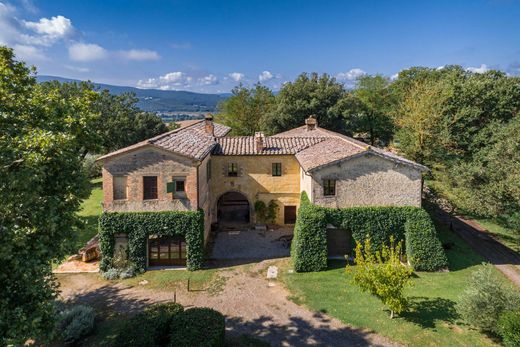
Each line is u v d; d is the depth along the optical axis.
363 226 25.12
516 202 28.31
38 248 11.59
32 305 12.18
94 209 39.88
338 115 56.66
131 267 24.42
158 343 15.22
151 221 24.66
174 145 26.31
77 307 18.23
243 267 25.52
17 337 11.09
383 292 17.17
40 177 11.58
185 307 19.91
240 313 19.22
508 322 14.85
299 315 18.88
